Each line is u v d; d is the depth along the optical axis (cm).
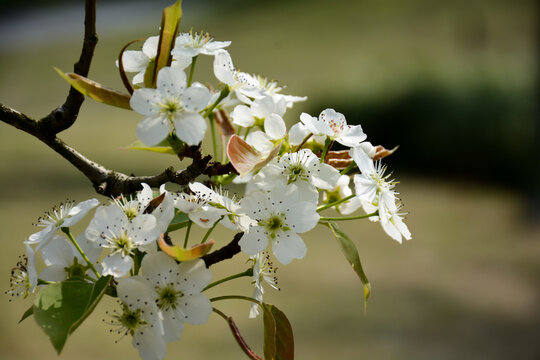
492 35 2825
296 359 708
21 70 3052
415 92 1786
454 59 2197
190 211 191
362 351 724
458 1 3409
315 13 3650
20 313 816
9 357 692
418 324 790
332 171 204
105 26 4041
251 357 183
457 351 729
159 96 178
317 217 197
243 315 810
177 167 1531
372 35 3133
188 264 183
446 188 1579
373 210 217
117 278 187
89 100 2359
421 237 1142
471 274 970
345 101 1866
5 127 2086
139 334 176
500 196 1497
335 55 2802
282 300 861
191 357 698
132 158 1661
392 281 933
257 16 3769
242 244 193
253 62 2802
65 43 3628
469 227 1215
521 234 1176
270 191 198
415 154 1769
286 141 210
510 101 1727
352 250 205
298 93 2131
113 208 185
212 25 3712
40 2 4844
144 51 199
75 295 172
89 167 207
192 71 194
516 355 721
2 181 1469
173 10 180
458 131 1722
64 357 694
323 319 804
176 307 182
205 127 177
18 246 1034
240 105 221
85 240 197
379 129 1809
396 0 3634
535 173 1305
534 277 953
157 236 183
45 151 1777
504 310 843
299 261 1008
